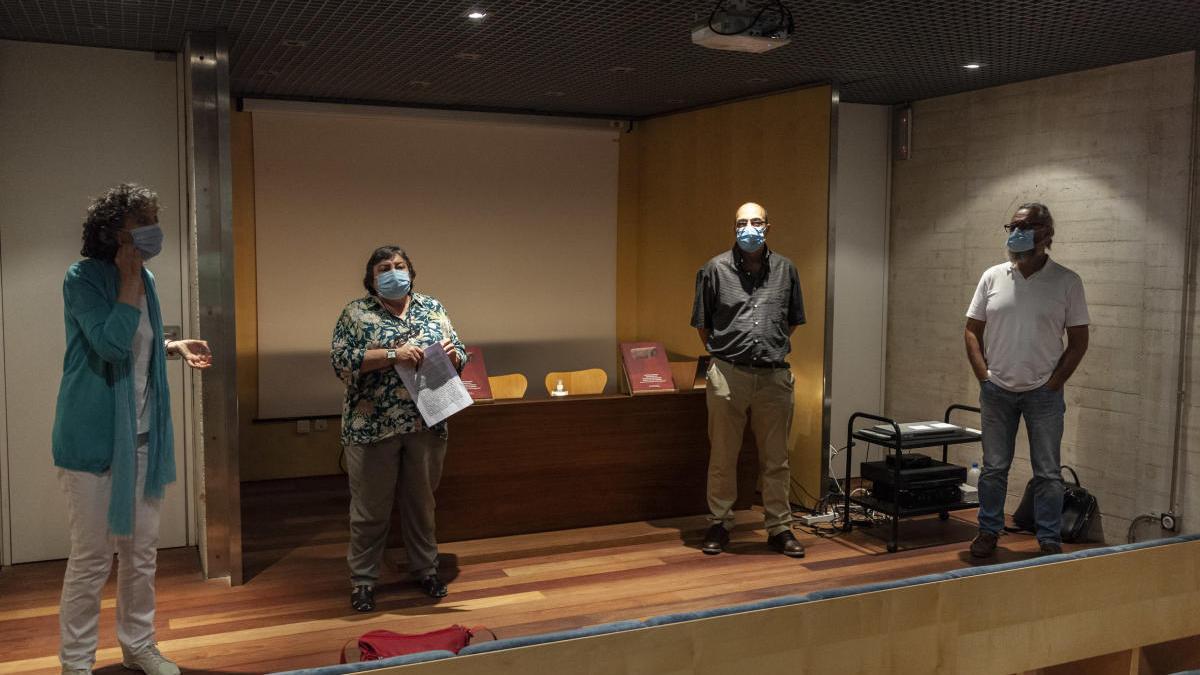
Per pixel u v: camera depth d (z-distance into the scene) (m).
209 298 4.25
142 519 3.24
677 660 1.85
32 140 4.46
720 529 4.89
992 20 4.05
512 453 5.02
